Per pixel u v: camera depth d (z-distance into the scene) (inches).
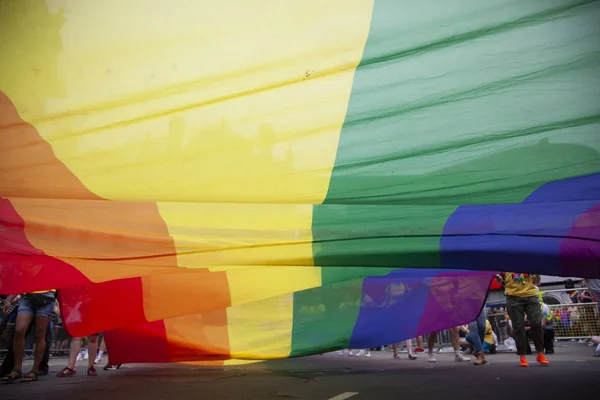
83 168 132.7
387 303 211.5
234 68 125.7
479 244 119.3
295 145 123.8
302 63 122.9
